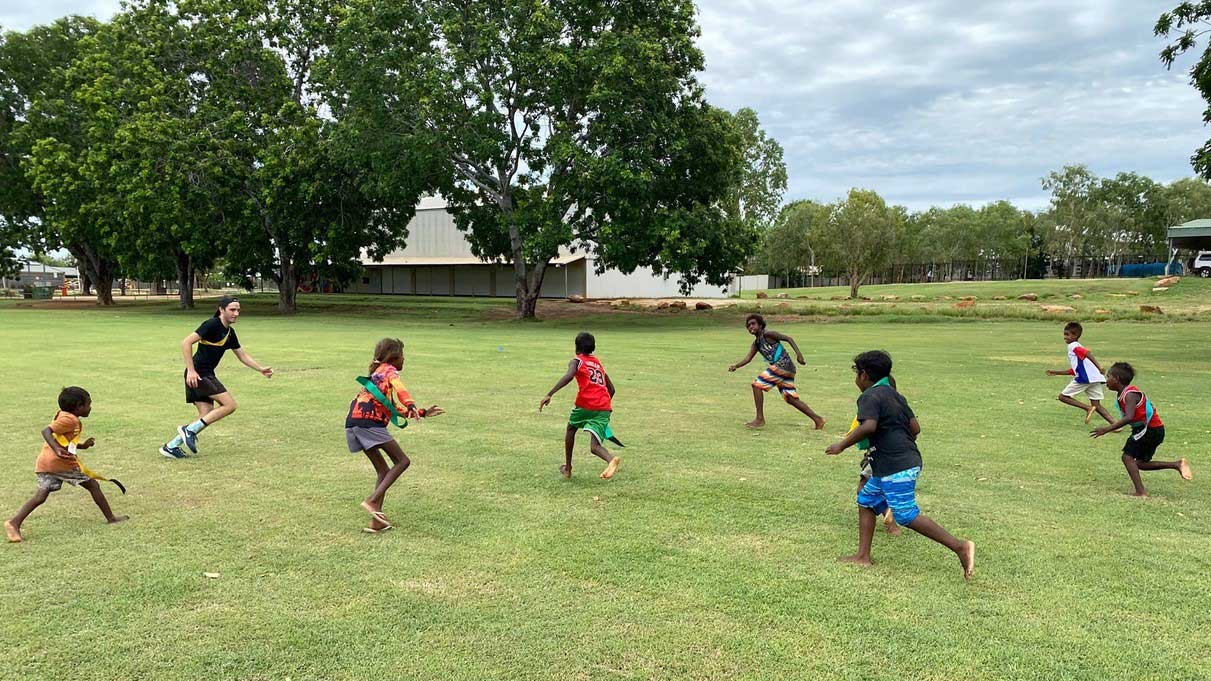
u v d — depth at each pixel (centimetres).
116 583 435
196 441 814
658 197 2880
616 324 2958
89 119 3650
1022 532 518
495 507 580
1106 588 426
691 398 1108
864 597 415
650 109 2688
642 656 352
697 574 448
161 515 561
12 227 4284
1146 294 4100
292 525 539
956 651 355
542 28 2702
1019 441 808
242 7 3434
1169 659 347
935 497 602
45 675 336
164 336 2148
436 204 5681
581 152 2638
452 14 2856
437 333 2430
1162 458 727
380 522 523
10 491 624
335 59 2897
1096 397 906
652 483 647
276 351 1753
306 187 3155
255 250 3500
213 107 3347
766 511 569
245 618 391
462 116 2822
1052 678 331
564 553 482
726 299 5003
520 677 334
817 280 8794
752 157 7119
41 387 1188
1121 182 8031
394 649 359
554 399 1083
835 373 1392
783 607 403
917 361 1573
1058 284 5412
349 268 3872
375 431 527
